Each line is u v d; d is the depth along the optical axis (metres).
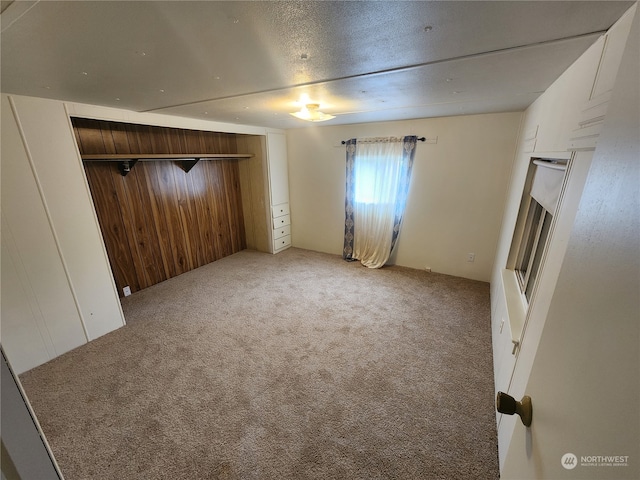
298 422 1.70
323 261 4.43
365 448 1.54
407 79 1.72
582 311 0.53
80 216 2.35
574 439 0.47
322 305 3.08
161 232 3.68
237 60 1.36
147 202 3.48
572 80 1.34
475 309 2.95
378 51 1.26
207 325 2.72
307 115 2.50
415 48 1.23
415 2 0.85
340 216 4.53
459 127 3.27
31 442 0.50
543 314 1.15
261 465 1.46
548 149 1.62
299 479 1.40
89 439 1.60
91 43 1.12
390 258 4.22
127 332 2.62
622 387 0.37
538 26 1.00
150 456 1.51
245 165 4.64
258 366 2.17
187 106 2.51
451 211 3.58
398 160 3.69
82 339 2.44
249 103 2.42
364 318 2.82
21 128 1.97
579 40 1.10
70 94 1.96
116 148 3.06
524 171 2.25
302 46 1.20
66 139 2.21
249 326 2.70
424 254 3.93
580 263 0.56
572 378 0.52
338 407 1.80
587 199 0.57
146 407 1.81
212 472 1.43
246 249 5.09
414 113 3.05
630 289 0.38
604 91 0.96
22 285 2.09
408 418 1.72
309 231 4.94
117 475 1.42
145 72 1.52
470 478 1.39
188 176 3.94
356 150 3.98
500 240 3.16
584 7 0.86
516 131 2.99
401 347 2.38
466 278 3.70
